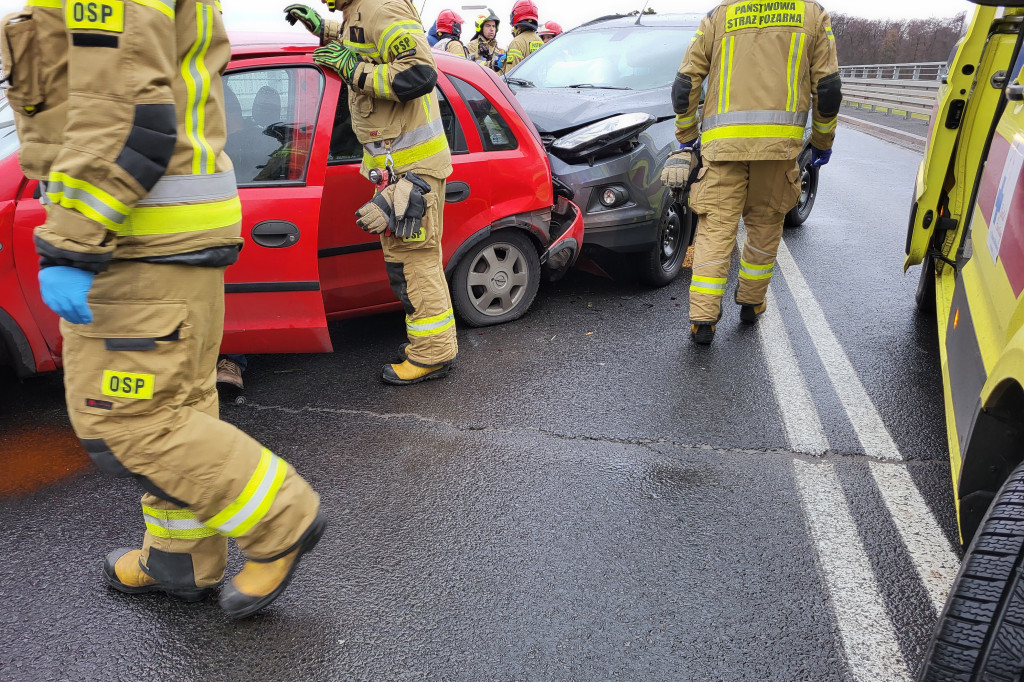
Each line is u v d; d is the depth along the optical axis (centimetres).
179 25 170
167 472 185
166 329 177
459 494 281
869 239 659
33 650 207
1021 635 131
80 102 150
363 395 361
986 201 282
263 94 329
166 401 183
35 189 296
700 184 404
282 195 321
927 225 363
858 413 343
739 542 253
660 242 499
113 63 150
